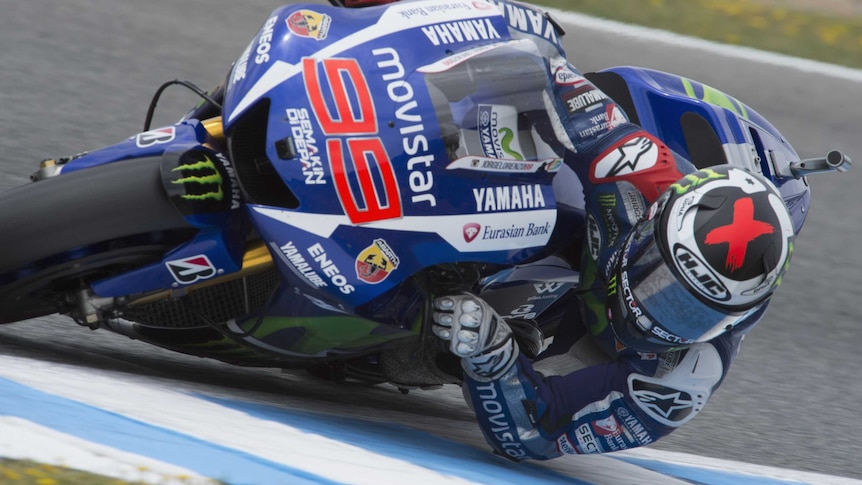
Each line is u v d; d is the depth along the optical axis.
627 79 15.72
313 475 9.08
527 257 12.50
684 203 11.55
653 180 12.48
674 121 15.49
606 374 12.86
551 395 12.74
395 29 12.04
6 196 10.91
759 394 20.64
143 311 12.58
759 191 11.70
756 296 11.49
